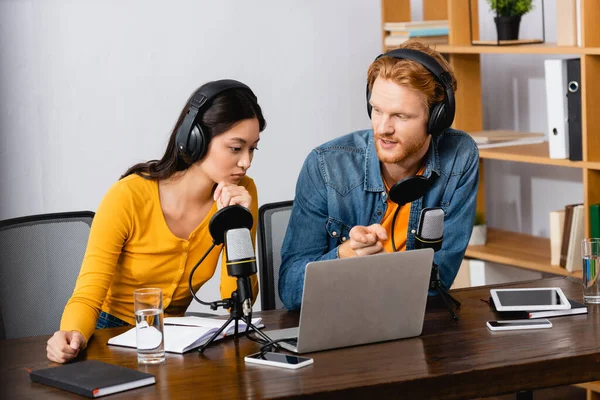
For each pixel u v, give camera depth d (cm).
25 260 242
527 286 236
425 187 201
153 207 225
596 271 215
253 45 394
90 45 362
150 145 379
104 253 214
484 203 407
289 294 224
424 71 208
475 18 375
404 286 187
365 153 237
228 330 196
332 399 160
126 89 371
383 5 401
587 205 331
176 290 234
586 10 321
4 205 355
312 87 410
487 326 199
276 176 409
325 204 236
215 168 214
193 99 212
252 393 159
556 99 338
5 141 352
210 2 382
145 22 371
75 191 367
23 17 348
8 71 348
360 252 200
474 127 406
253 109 214
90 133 367
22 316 240
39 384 169
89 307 203
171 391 162
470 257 399
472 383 170
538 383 175
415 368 171
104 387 161
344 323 183
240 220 191
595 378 179
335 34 411
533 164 416
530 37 364
